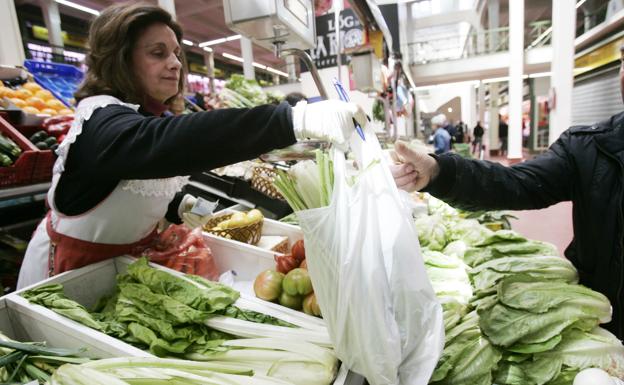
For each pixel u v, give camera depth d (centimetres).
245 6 141
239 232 141
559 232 466
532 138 1454
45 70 383
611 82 819
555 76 762
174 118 84
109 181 103
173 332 85
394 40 490
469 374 92
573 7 727
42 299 92
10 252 218
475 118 2273
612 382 84
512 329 97
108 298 110
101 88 117
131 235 118
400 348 69
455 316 110
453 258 149
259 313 93
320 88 190
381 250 70
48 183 224
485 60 1316
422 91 2384
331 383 76
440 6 1911
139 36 112
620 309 123
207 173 210
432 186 116
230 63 1972
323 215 71
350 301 68
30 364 76
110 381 64
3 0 434
